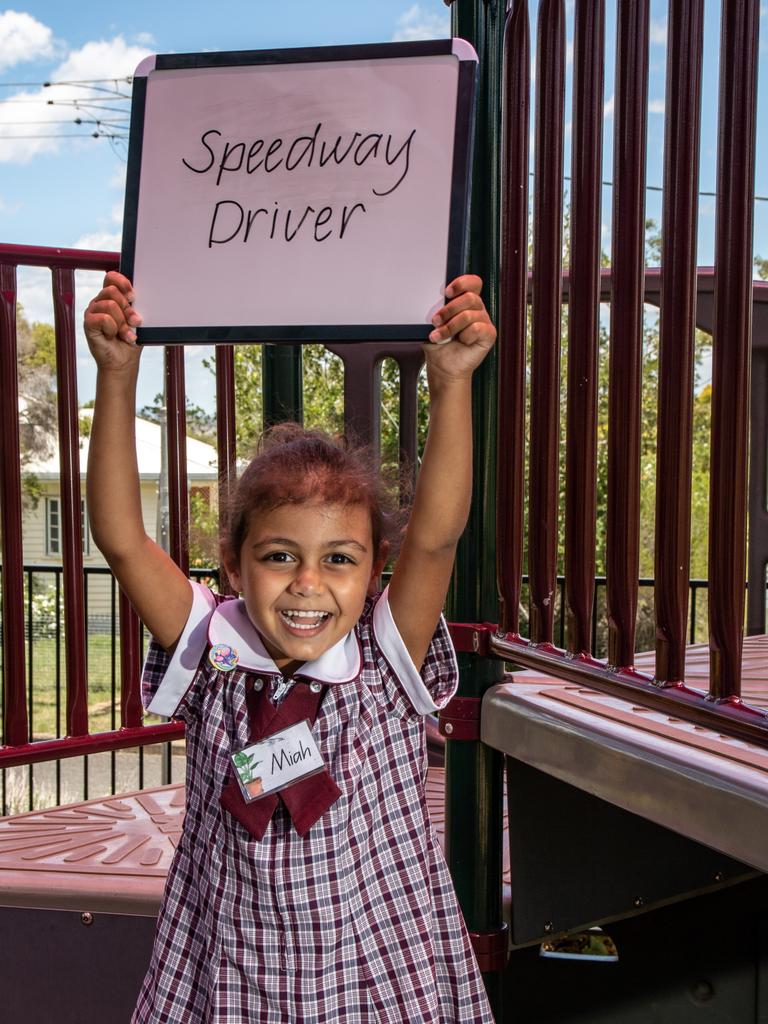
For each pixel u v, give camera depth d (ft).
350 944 4.08
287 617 4.00
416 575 4.20
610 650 4.69
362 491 4.09
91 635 48.29
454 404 3.93
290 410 8.64
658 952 6.51
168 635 4.41
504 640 5.50
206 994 4.17
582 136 4.87
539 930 5.62
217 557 5.13
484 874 5.72
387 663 4.31
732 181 3.81
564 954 6.65
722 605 3.94
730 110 3.81
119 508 4.20
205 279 4.07
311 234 4.01
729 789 3.91
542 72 5.26
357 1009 4.08
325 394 32.73
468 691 5.73
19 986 5.80
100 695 38.78
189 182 4.10
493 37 5.57
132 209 4.14
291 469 4.02
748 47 3.76
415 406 8.46
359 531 4.04
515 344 5.52
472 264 5.65
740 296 3.83
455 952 4.30
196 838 4.29
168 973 4.24
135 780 27.84
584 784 4.75
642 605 29.22
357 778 4.17
